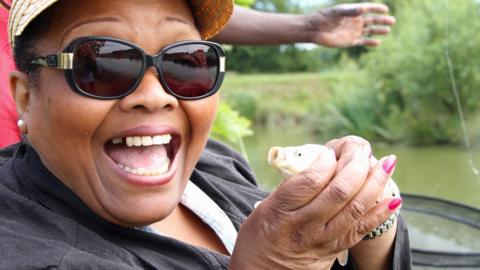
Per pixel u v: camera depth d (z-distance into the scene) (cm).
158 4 61
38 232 59
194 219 76
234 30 144
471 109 612
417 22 667
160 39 61
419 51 642
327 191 54
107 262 57
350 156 56
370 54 738
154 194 62
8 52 92
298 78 1174
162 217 63
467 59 611
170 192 63
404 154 559
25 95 64
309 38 147
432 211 96
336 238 56
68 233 60
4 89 92
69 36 59
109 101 59
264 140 742
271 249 57
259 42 146
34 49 60
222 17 68
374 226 57
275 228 56
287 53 1571
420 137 636
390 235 70
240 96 978
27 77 62
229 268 60
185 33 62
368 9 146
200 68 63
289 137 777
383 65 692
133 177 61
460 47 617
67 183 63
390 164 55
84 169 61
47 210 61
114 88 59
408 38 667
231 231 76
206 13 67
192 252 65
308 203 55
